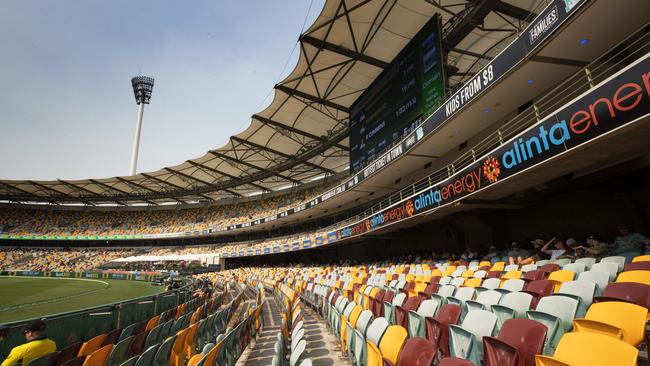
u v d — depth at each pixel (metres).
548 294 5.32
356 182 20.20
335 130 27.61
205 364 3.77
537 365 2.78
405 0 14.73
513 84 10.51
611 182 9.47
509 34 16.08
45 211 58.56
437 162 16.97
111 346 4.82
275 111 24.94
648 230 9.02
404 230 21.98
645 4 7.33
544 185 10.41
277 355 3.99
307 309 13.33
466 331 3.89
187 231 48.94
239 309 15.14
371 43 17.34
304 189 41.91
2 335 5.15
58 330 6.17
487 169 9.30
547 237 12.17
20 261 50.78
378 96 19.11
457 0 14.52
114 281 35.59
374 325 4.93
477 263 11.11
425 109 14.56
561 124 6.89
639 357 3.73
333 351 6.80
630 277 4.68
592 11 7.48
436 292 7.53
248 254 41.50
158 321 7.79
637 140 6.80
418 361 3.30
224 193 50.34
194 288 17.27
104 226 55.72
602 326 3.36
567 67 9.70
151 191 52.91
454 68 17.75
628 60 8.81
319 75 20.06
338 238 23.86
